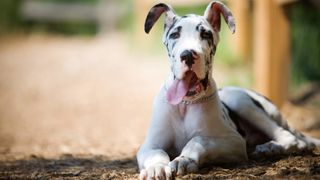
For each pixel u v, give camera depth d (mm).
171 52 4758
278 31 8461
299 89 9633
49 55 16219
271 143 5320
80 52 16547
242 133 5512
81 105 10805
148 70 13156
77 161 5809
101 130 8727
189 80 4629
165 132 4941
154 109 5004
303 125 7699
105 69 13773
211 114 4863
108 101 10969
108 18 22594
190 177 4422
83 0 24078
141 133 8258
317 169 4574
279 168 4723
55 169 5301
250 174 4555
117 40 19281
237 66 10961
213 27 4949
